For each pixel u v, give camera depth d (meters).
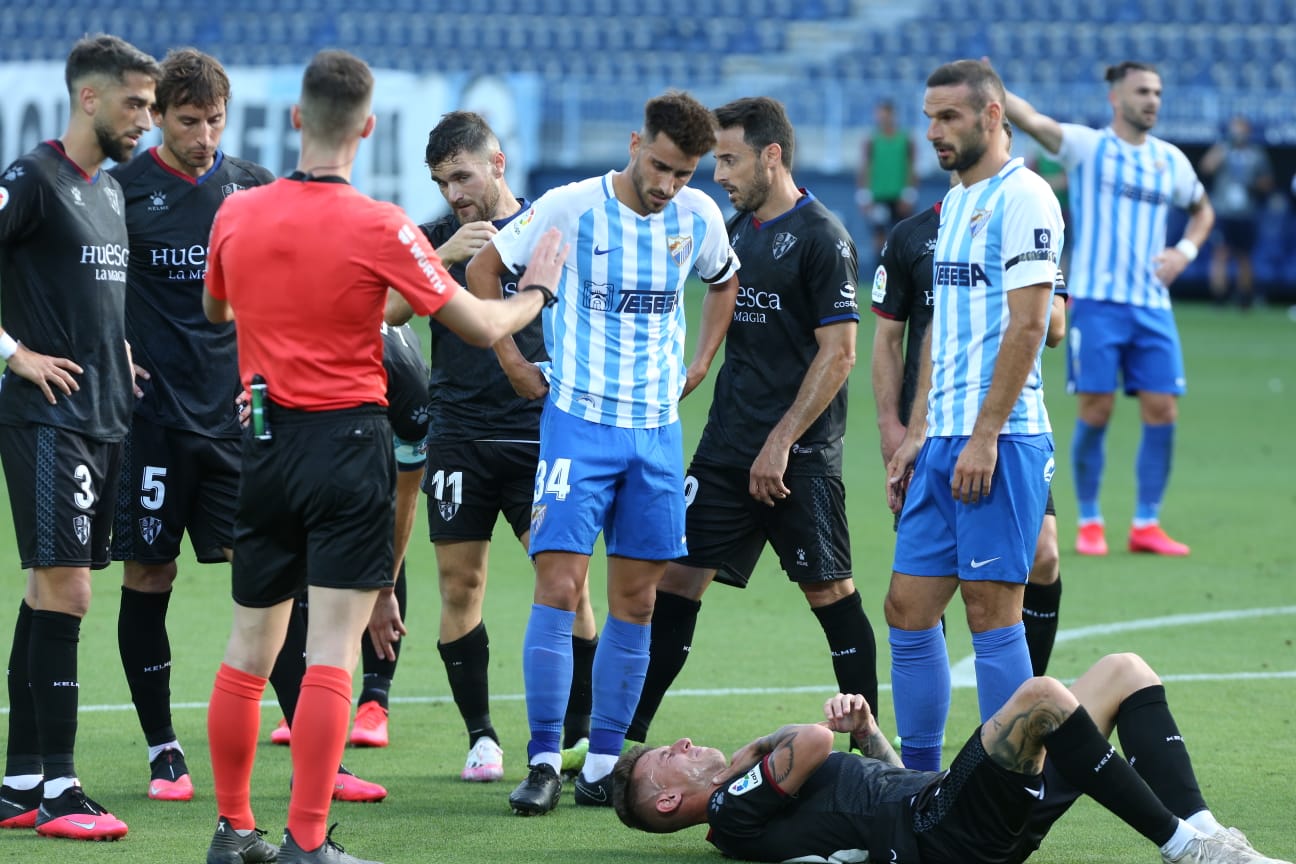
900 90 92.12
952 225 16.89
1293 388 59.56
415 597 29.20
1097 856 15.73
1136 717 15.05
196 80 18.05
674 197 17.59
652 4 102.31
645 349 17.50
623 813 16.09
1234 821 16.69
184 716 21.22
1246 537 34.84
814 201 19.44
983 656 16.83
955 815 14.30
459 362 19.34
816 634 26.25
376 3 101.31
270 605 15.03
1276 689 22.61
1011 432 16.53
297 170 14.61
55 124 74.12
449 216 20.20
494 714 21.67
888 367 19.94
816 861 15.06
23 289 16.70
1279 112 89.62
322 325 14.33
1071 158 33.00
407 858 15.50
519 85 86.75
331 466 14.36
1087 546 33.41
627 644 17.72
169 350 18.64
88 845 15.79
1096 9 100.12
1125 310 32.78
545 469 17.50
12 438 16.58
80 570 16.67
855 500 39.12
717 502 19.58
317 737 14.30
